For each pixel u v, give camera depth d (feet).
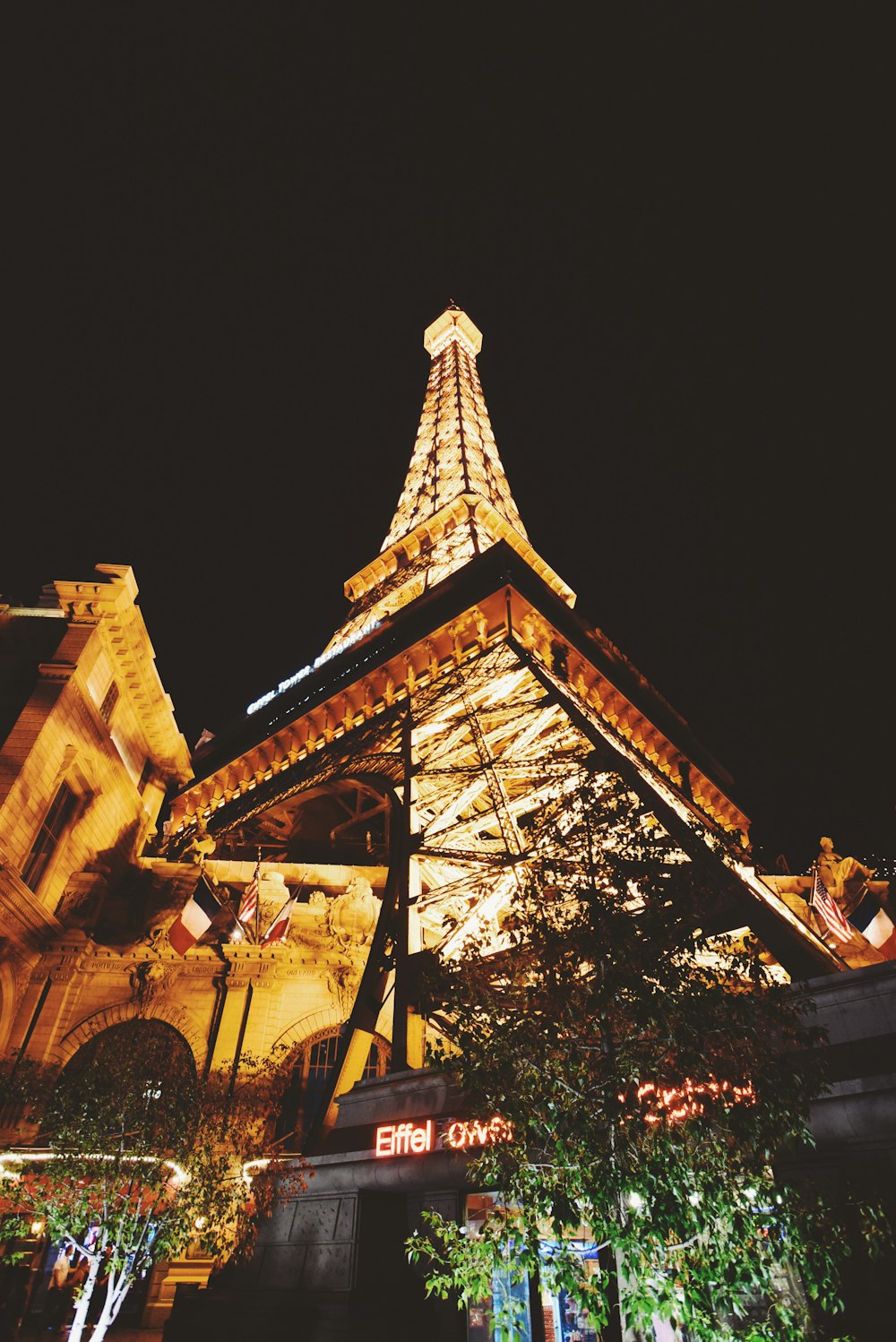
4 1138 81.35
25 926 110.32
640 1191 30.48
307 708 159.84
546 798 97.45
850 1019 51.03
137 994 112.57
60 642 129.59
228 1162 66.08
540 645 144.87
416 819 102.89
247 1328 56.65
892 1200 41.47
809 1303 40.34
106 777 135.13
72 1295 86.02
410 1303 55.47
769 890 86.58
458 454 334.24
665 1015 33.22
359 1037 78.74
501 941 75.25
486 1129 38.83
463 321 485.97
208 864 142.82
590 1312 29.27
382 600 243.81
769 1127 31.22
